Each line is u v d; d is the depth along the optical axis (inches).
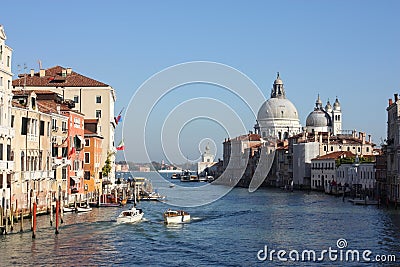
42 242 2049.7
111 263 1780.3
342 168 5516.7
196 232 2427.4
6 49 2373.3
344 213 3248.0
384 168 4087.1
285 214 3223.4
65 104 3474.4
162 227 2571.4
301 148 6658.5
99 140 3885.3
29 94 2645.2
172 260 1836.9
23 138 2539.4
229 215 3159.5
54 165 2928.2
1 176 2283.5
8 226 2289.6
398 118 3614.7
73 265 1738.4
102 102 4328.3
